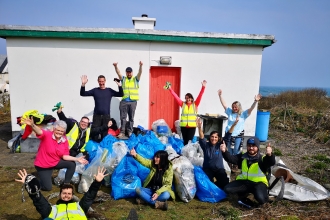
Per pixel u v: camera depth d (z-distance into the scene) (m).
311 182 4.54
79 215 2.86
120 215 3.79
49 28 6.74
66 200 2.94
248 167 4.21
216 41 7.22
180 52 7.38
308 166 6.16
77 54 7.11
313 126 10.42
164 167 4.21
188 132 6.14
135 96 6.77
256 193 4.05
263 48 7.68
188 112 6.09
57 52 7.04
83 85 6.01
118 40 7.16
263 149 7.59
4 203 4.06
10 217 3.67
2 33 6.59
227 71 7.54
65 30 6.80
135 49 7.26
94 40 7.10
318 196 4.30
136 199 4.17
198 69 7.50
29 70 7.00
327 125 10.09
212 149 4.77
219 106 7.67
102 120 6.20
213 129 6.79
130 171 4.49
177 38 7.13
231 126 5.20
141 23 8.39
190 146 5.53
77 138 5.15
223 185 4.70
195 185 4.39
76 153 5.12
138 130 6.90
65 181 4.18
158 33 7.05
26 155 6.34
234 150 5.64
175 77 7.63
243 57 7.50
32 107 7.14
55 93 7.19
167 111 7.75
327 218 3.77
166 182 4.20
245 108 7.70
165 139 6.44
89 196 2.94
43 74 7.07
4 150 6.72
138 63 7.34
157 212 3.92
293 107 15.75
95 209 3.94
